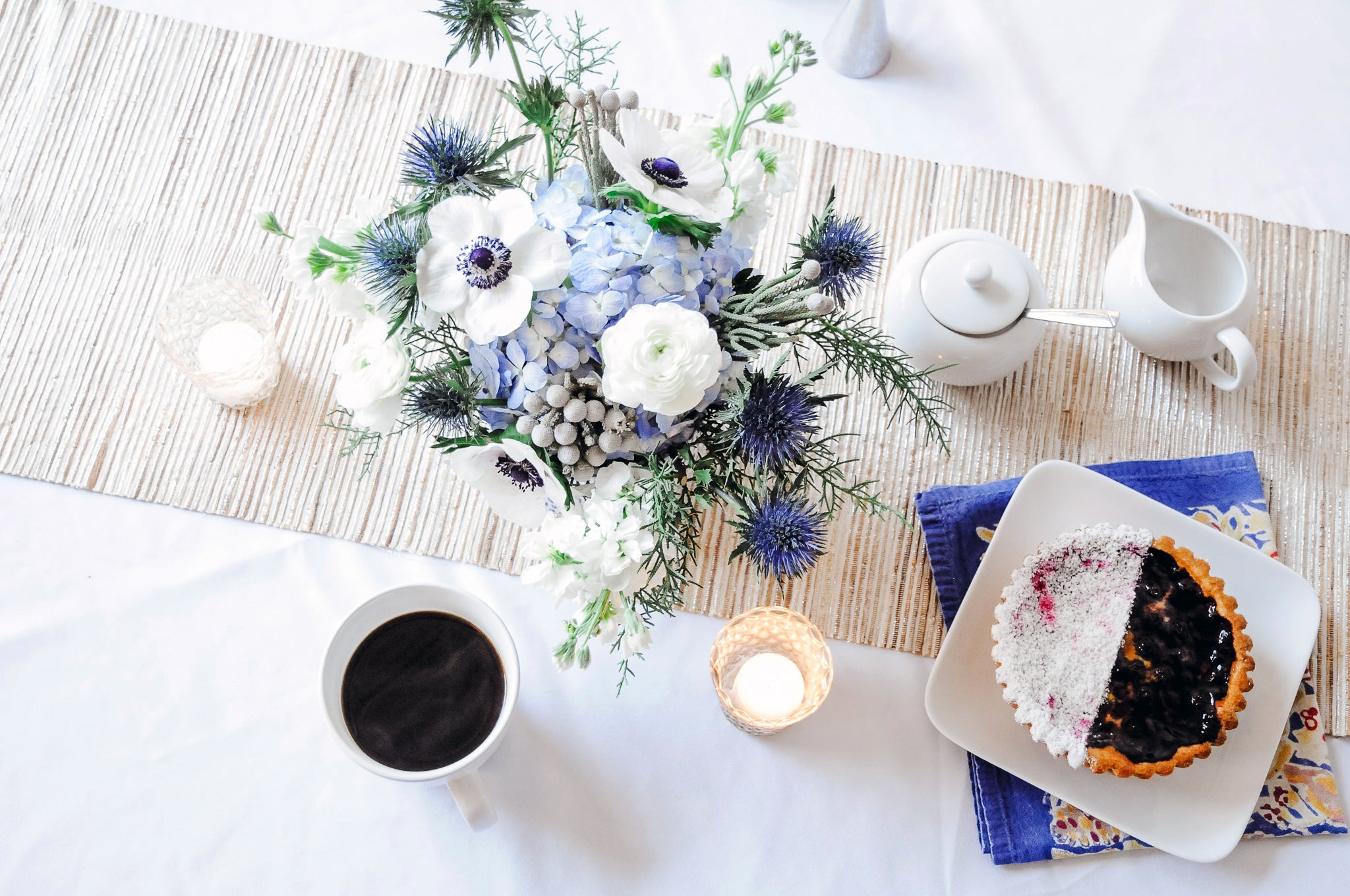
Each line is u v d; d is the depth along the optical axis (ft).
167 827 2.48
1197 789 2.48
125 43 2.72
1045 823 2.50
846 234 2.03
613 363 1.81
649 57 2.79
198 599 2.55
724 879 2.50
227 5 2.75
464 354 2.06
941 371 2.54
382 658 2.36
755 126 2.76
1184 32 2.85
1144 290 2.49
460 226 1.89
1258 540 2.61
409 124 2.72
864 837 2.52
